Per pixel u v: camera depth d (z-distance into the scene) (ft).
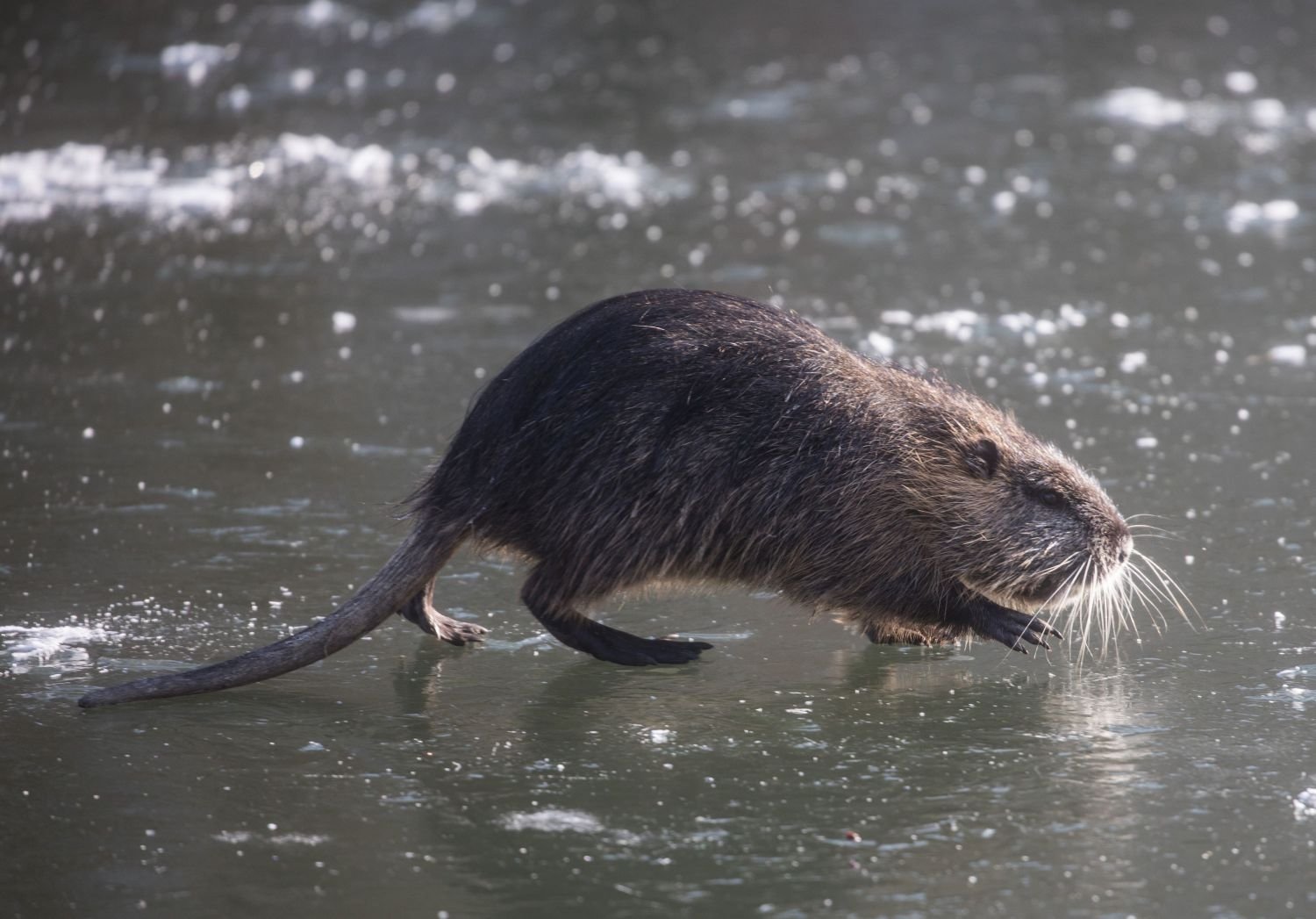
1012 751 61.52
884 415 71.61
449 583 80.59
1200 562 80.28
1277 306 127.54
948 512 71.87
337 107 202.08
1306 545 81.92
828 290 130.93
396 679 69.05
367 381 108.99
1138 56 235.61
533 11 266.77
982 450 73.00
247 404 104.37
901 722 64.85
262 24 256.32
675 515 68.80
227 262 138.31
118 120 191.42
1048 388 108.17
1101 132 192.13
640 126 193.67
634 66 229.86
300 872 52.01
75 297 127.75
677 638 75.15
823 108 203.92
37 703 64.80
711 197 161.79
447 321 122.62
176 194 160.45
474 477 69.92
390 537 83.35
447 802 57.00
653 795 57.72
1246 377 110.52
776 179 169.37
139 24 252.42
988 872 52.11
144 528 83.87
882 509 70.95
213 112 197.47
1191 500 88.12
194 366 111.96
